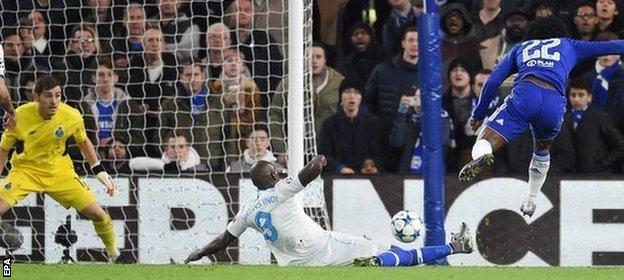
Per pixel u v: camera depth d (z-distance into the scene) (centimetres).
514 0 4434
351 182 4019
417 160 4206
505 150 4175
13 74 4412
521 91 2972
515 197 4031
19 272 2870
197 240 4059
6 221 4109
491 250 4034
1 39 4434
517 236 4031
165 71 4300
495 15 4362
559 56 3000
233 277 2697
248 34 4322
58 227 4091
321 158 3209
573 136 4141
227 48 4238
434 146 3628
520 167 4162
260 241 4022
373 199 4022
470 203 4031
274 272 2828
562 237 4031
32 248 4103
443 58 4344
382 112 4256
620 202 4025
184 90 4241
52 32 4431
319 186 3988
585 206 4031
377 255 3206
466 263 4031
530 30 3089
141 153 4275
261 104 4300
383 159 4238
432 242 3634
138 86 4309
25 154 3719
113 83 4294
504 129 2948
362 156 4225
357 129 4225
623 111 4241
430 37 3603
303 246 3275
